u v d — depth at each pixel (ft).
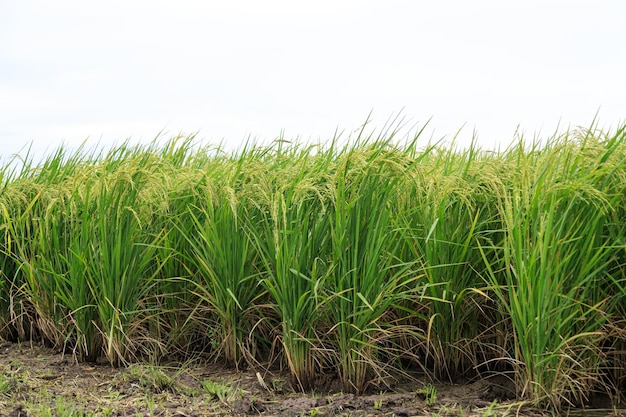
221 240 15.40
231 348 15.83
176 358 16.76
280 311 14.76
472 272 15.06
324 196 13.80
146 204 16.33
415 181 13.64
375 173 13.11
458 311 14.62
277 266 13.78
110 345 15.76
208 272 15.46
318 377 14.64
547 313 12.42
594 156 13.56
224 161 19.56
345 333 13.67
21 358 17.02
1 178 20.12
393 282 13.62
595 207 12.92
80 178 16.83
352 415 12.36
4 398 13.84
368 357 13.65
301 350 13.99
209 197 15.70
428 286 14.21
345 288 13.60
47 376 15.40
